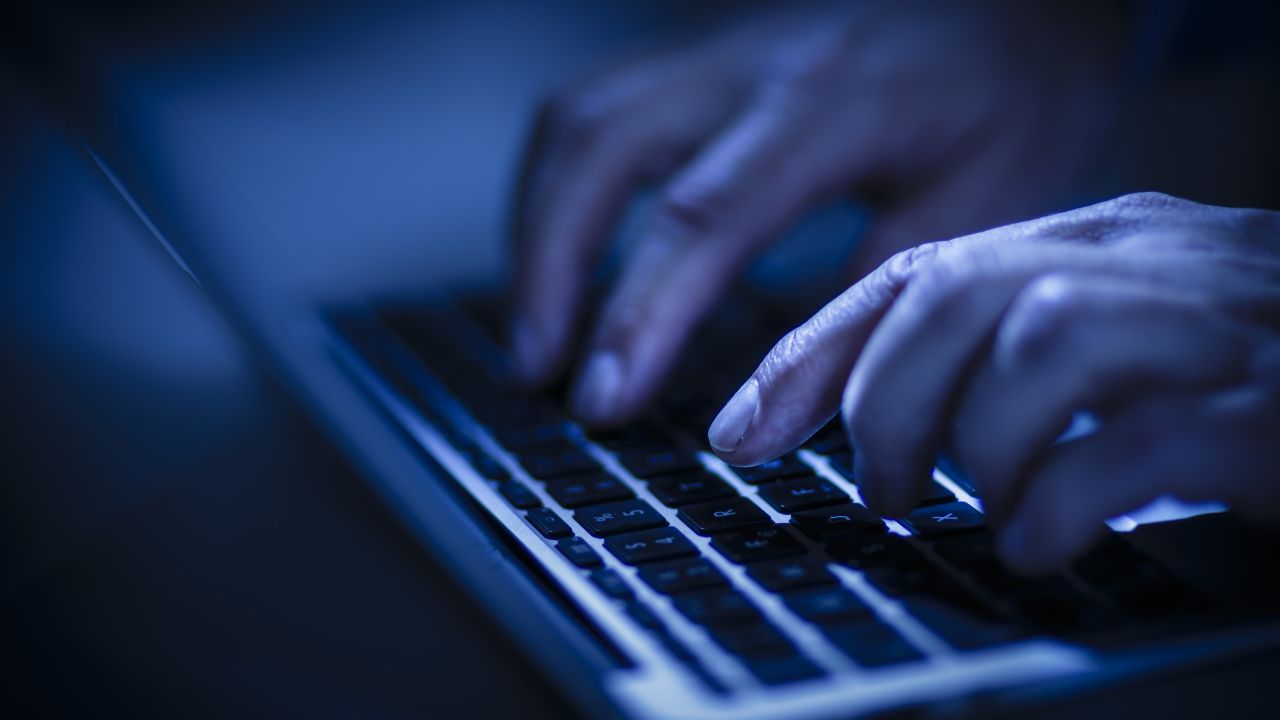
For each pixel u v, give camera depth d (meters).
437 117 1.17
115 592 0.49
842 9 0.98
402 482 0.55
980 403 0.47
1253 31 1.26
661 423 0.68
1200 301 0.47
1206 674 0.42
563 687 0.40
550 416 0.70
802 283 0.94
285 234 0.96
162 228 0.79
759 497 0.56
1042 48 0.98
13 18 0.95
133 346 0.70
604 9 1.41
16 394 0.64
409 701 0.41
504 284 0.95
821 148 0.86
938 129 0.91
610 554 0.50
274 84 1.19
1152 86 1.22
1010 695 0.40
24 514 0.55
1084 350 0.45
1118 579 0.47
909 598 0.46
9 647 0.45
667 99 0.95
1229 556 0.49
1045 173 0.96
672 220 0.78
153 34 1.29
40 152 0.84
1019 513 0.46
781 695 0.39
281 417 0.64
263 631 0.46
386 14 1.40
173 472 0.58
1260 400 0.45
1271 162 1.11
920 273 0.50
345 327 0.83
